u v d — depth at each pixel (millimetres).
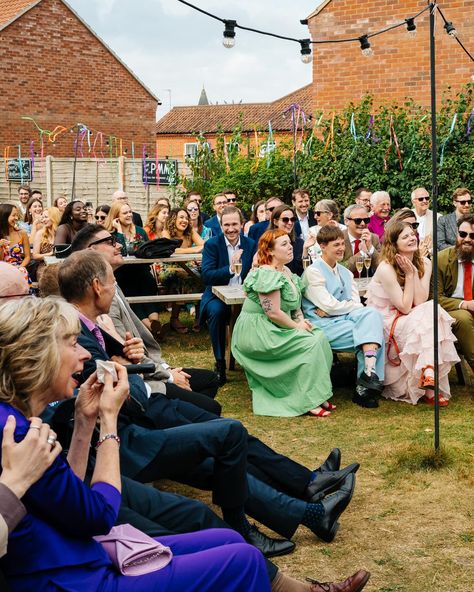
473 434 5316
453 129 11625
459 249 6258
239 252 6984
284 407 5961
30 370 2211
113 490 2436
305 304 6332
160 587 2303
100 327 3936
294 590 3086
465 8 12688
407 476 4617
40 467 2094
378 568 3547
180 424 3869
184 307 10422
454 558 3623
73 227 8734
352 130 11898
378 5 13336
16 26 25719
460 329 6203
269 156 12977
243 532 3570
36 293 9297
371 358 5969
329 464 4305
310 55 6730
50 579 2135
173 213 9320
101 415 2570
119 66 28344
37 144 26641
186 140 44031
